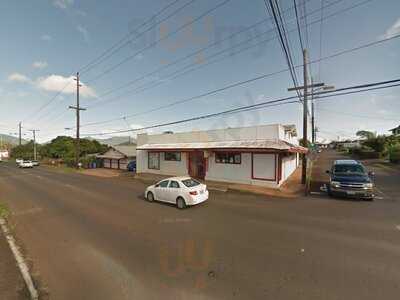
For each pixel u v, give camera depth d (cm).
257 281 437
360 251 558
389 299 376
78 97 3191
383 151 3738
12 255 582
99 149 6012
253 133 1662
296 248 582
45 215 954
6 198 1331
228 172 1730
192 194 998
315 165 2950
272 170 1509
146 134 2428
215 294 400
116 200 1210
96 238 686
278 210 957
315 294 392
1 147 9588
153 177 2123
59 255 577
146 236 690
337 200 1134
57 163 4512
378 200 1120
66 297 406
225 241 638
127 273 482
